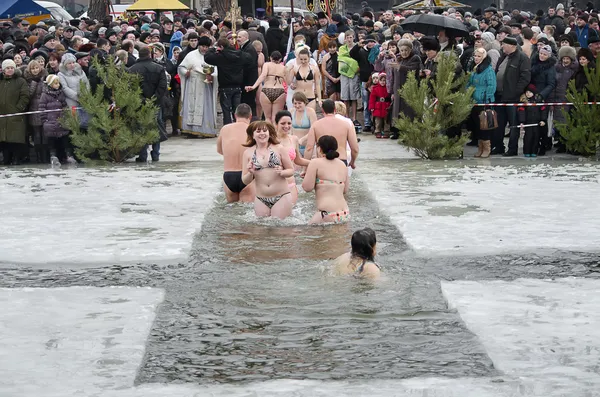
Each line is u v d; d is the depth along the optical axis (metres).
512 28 22.98
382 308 8.18
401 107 21.19
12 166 18.72
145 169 17.86
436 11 29.17
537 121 18.84
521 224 11.59
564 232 11.09
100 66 18.78
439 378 6.41
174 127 24.20
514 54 18.83
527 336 7.18
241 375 6.57
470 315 7.74
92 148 18.81
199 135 23.45
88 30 29.86
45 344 7.14
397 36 22.98
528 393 6.06
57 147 19.44
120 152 19.00
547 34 23.33
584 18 28.86
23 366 6.66
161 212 12.86
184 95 23.33
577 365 6.55
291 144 13.45
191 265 9.84
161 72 19.53
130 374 6.52
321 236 11.25
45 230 11.62
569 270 9.40
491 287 8.65
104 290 8.73
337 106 14.80
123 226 11.82
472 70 19.44
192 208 13.14
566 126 18.69
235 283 9.09
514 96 18.86
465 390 6.13
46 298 8.45
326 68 24.72
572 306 7.99
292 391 6.16
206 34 24.03
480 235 10.92
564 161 18.16
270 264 9.84
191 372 6.64
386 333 7.47
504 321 7.57
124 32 27.58
